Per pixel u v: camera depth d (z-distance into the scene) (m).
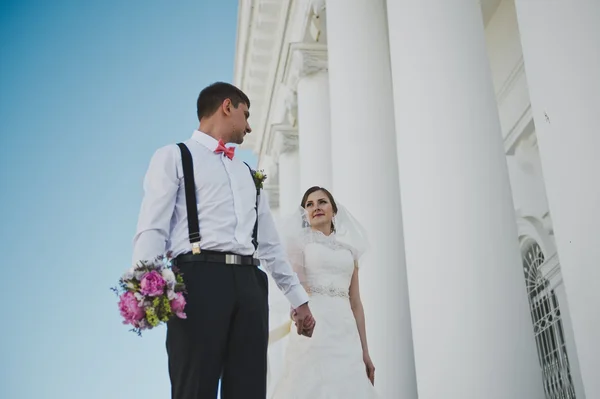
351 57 12.68
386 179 11.49
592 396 5.43
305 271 7.15
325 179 16.17
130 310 3.52
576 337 5.64
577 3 6.16
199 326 3.79
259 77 23.30
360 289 10.56
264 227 4.57
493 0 15.21
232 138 4.47
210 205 4.08
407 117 8.60
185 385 3.76
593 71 5.87
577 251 5.68
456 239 7.65
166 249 4.05
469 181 7.91
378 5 13.27
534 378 7.07
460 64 8.62
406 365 10.03
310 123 16.72
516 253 7.64
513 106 14.59
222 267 3.95
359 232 7.55
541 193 13.80
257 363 3.94
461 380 7.16
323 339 6.82
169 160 4.11
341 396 6.59
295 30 18.14
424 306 7.62
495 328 7.23
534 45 6.44
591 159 5.71
